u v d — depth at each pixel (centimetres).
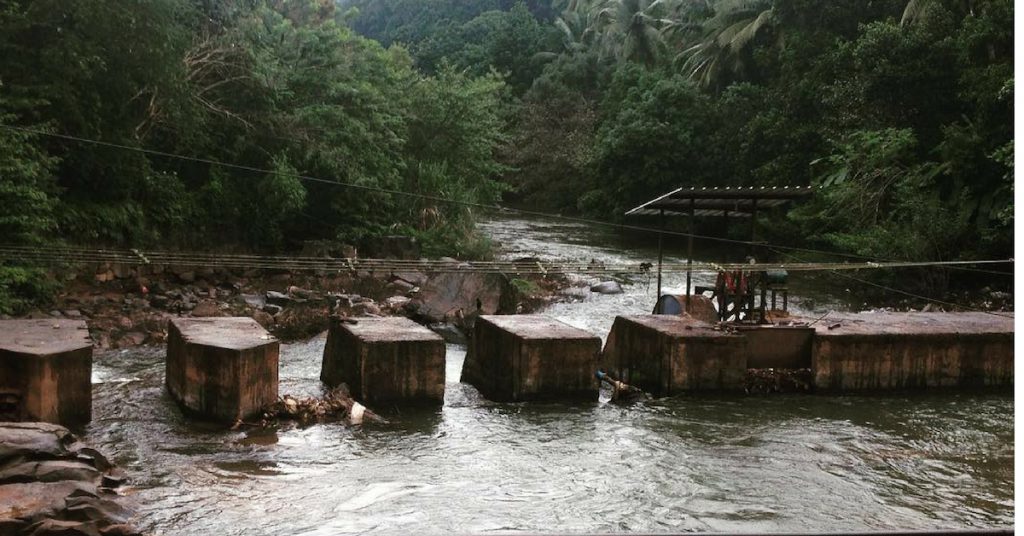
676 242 3600
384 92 2997
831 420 1141
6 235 1579
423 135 3238
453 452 974
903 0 3112
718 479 912
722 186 3884
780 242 3052
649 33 5128
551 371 1183
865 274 2398
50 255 1585
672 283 2459
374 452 964
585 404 1184
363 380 1111
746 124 3694
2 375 968
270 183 2317
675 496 859
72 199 1920
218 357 1019
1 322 1128
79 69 1797
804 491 884
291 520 766
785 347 1289
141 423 1022
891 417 1162
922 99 2625
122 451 923
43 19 1786
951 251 2286
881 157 2520
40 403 956
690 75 4469
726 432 1078
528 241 3525
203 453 931
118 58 1898
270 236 2462
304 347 1572
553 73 5734
